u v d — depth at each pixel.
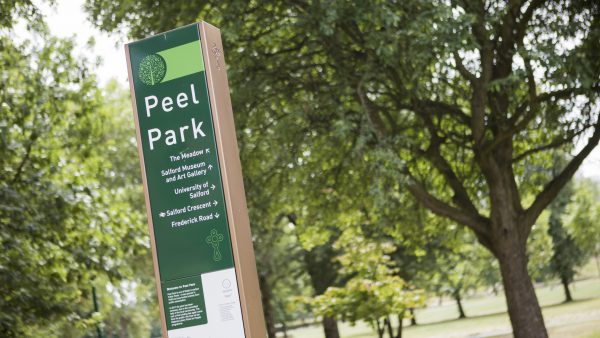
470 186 18.31
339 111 14.36
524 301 15.56
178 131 6.27
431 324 55.22
